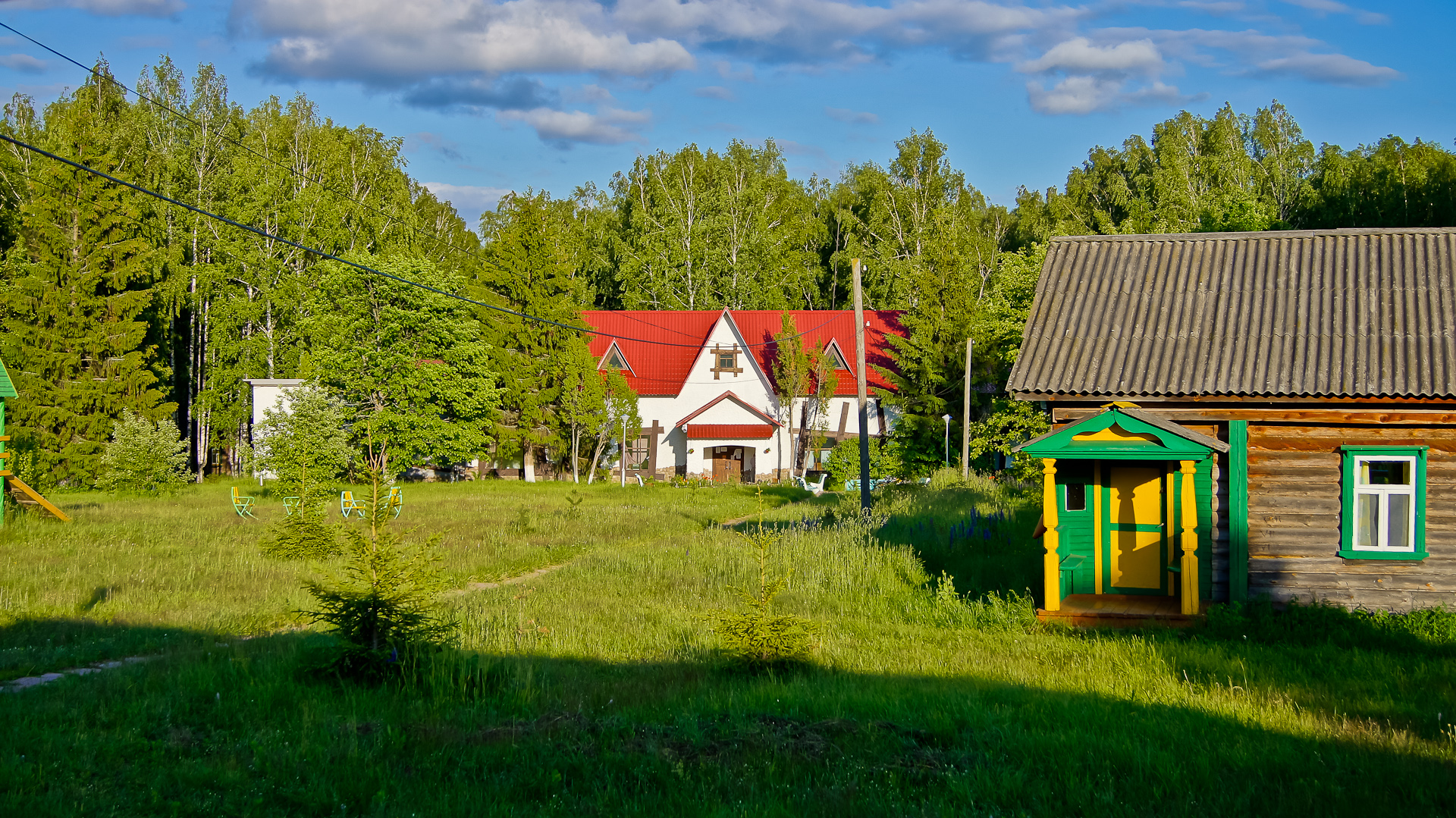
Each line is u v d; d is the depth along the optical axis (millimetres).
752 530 26797
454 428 45219
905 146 76062
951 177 79500
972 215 78812
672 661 12688
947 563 20625
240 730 9461
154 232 52656
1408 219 45938
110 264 46906
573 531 27172
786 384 49625
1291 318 16078
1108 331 16609
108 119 55594
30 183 45938
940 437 46750
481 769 8477
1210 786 8023
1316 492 15352
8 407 42844
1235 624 14711
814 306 78062
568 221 81188
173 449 38969
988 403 47250
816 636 13977
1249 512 15523
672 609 16078
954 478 39844
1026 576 18656
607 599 17000
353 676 11258
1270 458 15492
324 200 53219
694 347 55344
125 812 7211
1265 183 73500
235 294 53219
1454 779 8141
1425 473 15000
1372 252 16969
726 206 69750
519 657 12523
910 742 9117
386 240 57156
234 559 20734
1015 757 8812
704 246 67688
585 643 13750
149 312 51938
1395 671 12344
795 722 9672
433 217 76438
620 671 12078
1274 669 12336
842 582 18203
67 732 9047
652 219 70938
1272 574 15391
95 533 24094
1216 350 15797
